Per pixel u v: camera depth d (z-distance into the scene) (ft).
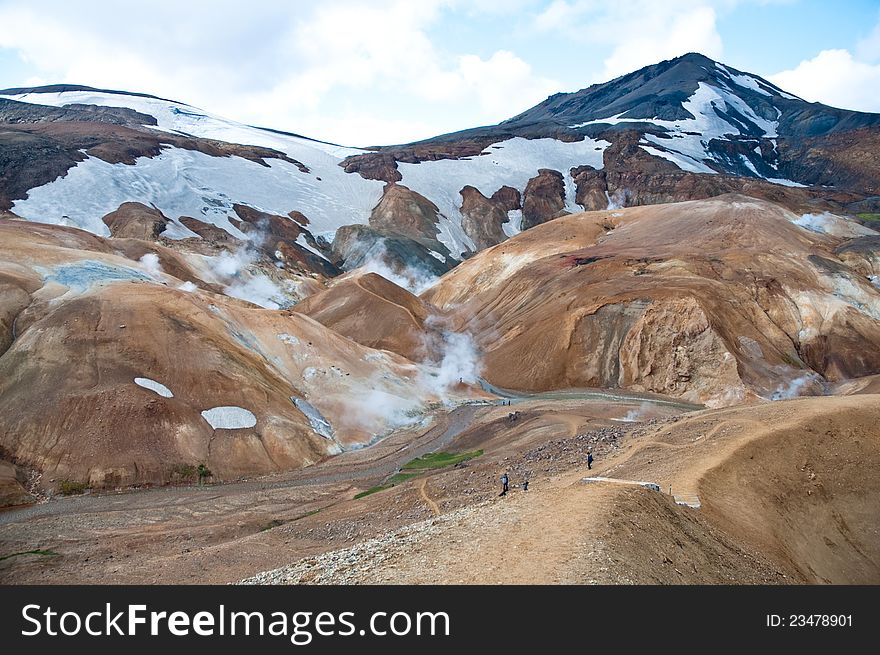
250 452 158.20
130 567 94.99
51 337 162.50
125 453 144.77
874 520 89.92
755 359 247.70
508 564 47.47
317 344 215.10
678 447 98.78
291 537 104.17
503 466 118.62
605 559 46.47
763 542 72.08
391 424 198.70
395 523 97.76
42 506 129.70
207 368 170.81
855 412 105.50
